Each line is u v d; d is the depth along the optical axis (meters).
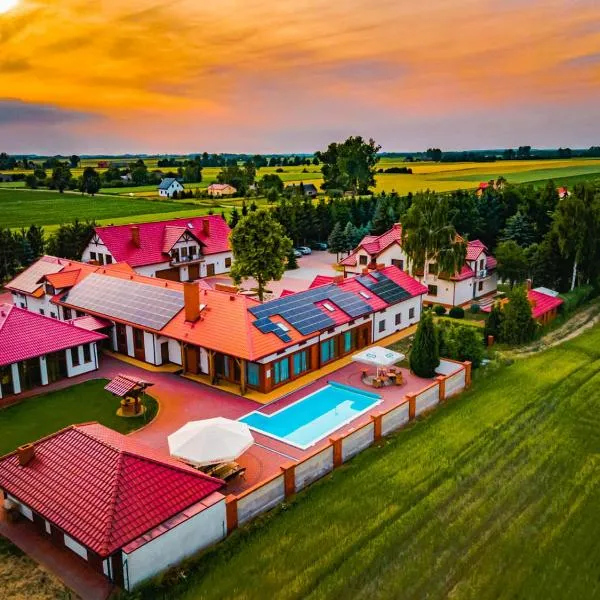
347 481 26.81
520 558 21.27
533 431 31.53
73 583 20.33
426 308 58.31
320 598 19.41
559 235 60.16
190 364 41.72
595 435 30.98
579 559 21.19
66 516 21.03
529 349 45.88
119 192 191.62
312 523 23.61
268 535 22.88
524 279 64.31
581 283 63.03
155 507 21.28
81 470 22.62
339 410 35.84
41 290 54.09
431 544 22.11
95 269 54.03
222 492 26.66
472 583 20.02
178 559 21.27
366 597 19.41
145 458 22.80
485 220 82.00
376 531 23.00
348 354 45.25
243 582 20.23
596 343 47.06
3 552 21.98
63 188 197.62
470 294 61.50
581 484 26.20
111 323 46.09
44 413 35.59
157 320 43.09
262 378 38.03
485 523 23.39
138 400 35.50
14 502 23.91
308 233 96.56
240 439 27.34
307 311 42.91
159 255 72.00
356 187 159.12
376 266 54.34
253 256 60.25
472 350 40.97
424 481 26.67
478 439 30.72
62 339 40.72
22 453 23.78
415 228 57.38
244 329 38.72
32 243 80.69
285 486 25.42
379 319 48.25
